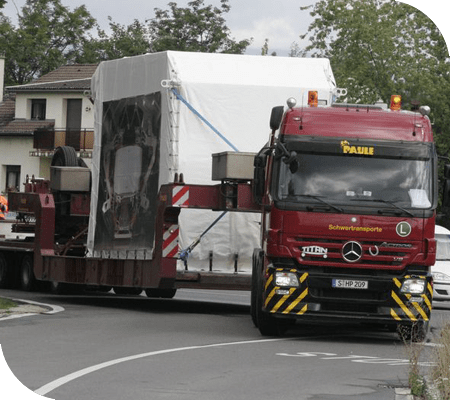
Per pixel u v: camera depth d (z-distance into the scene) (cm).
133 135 3538
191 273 3341
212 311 3681
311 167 2709
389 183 2716
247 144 3347
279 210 2694
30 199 4322
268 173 2812
